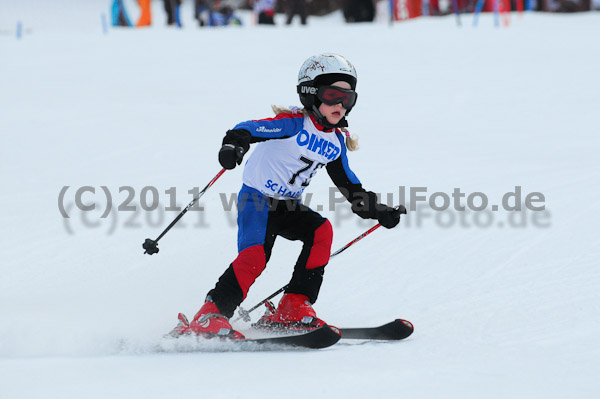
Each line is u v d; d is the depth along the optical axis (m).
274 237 11.52
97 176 22.59
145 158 24.86
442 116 34.81
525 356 9.29
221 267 14.97
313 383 8.19
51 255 15.68
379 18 74.81
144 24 83.38
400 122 33.34
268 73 44.34
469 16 71.50
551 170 23.11
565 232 16.20
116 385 8.04
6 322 11.10
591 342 9.82
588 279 13.11
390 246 15.83
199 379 8.35
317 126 11.30
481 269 14.17
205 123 30.84
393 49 51.78
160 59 49.81
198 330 10.38
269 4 71.56
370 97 38.84
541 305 11.88
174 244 16.33
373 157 25.11
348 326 11.54
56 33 65.25
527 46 52.38
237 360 9.41
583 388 7.89
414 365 9.02
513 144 28.56
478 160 24.89
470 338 10.42
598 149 27.59
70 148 26.41
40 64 48.25
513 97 38.59
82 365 8.95
